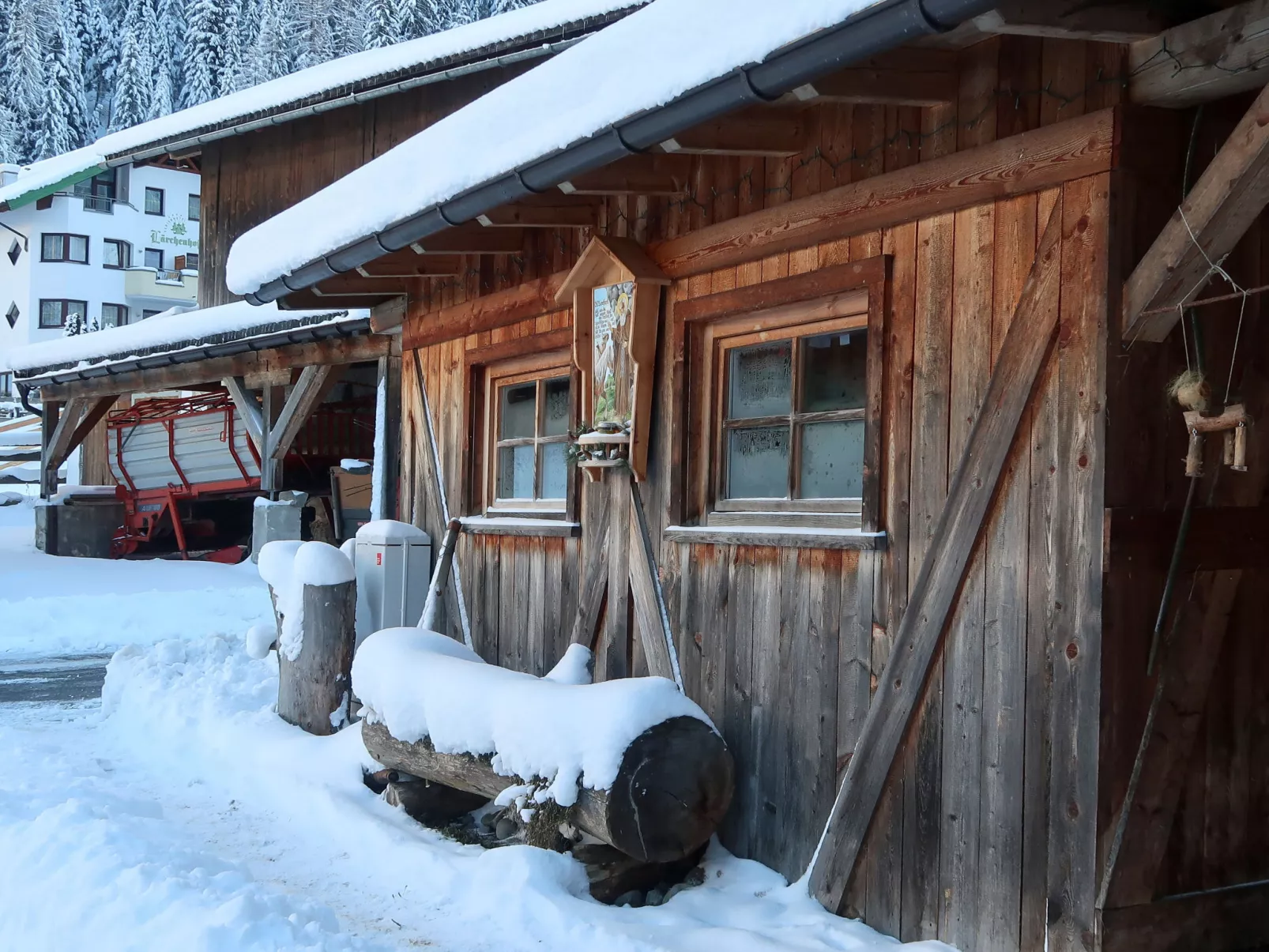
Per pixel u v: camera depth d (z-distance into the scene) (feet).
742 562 16.61
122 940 13.20
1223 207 10.72
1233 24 10.73
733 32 12.14
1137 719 11.85
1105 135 11.76
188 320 49.14
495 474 23.77
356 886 16.49
